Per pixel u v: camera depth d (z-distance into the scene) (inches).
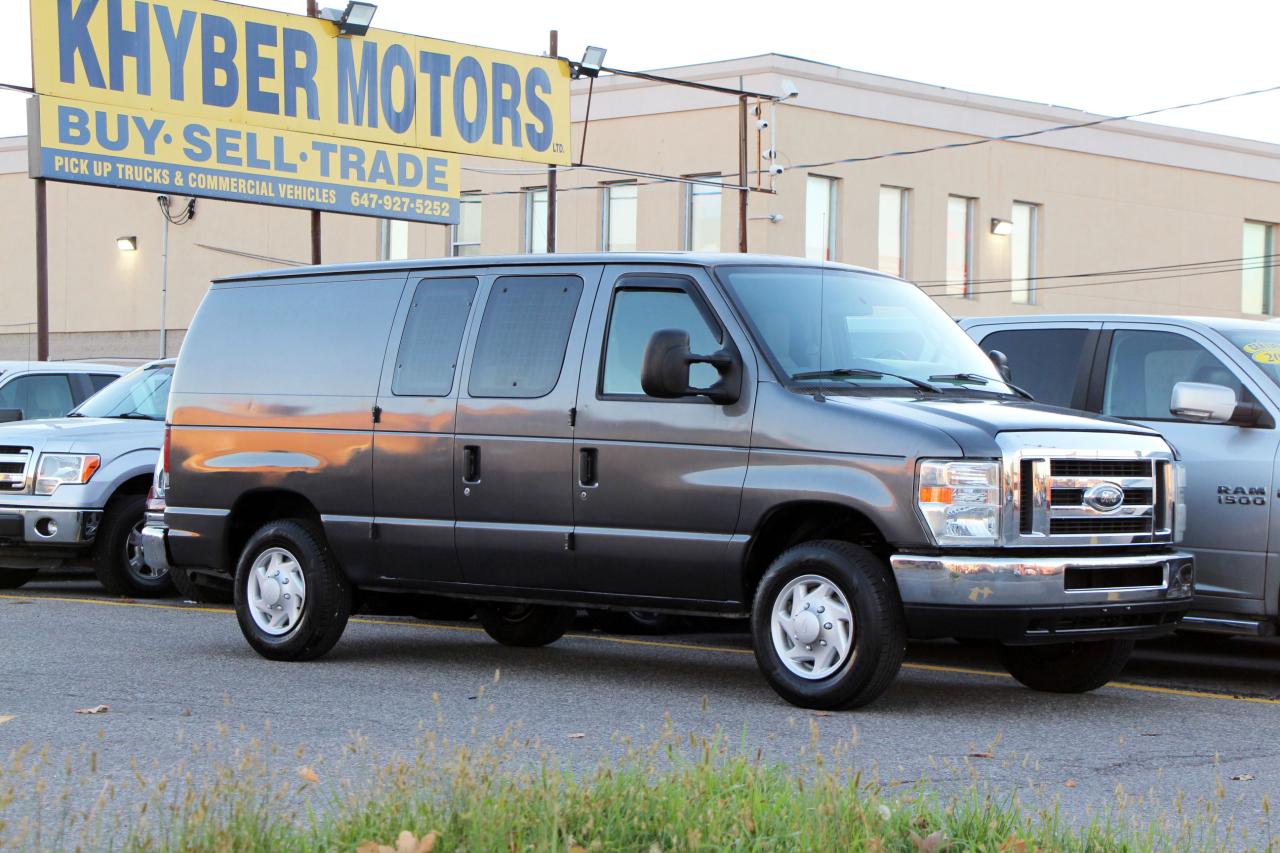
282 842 199.8
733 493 341.1
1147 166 1764.3
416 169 1157.7
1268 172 1887.3
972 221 1601.9
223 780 219.3
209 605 554.9
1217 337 404.8
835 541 333.7
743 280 356.8
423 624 508.7
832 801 210.2
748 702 348.8
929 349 373.7
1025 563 318.7
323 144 1115.3
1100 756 297.3
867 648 324.5
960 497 319.3
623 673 396.2
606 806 213.0
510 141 1197.7
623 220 1529.3
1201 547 389.1
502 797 207.6
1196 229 1814.7
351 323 406.6
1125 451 340.2
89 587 661.3
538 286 378.0
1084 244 1702.8
